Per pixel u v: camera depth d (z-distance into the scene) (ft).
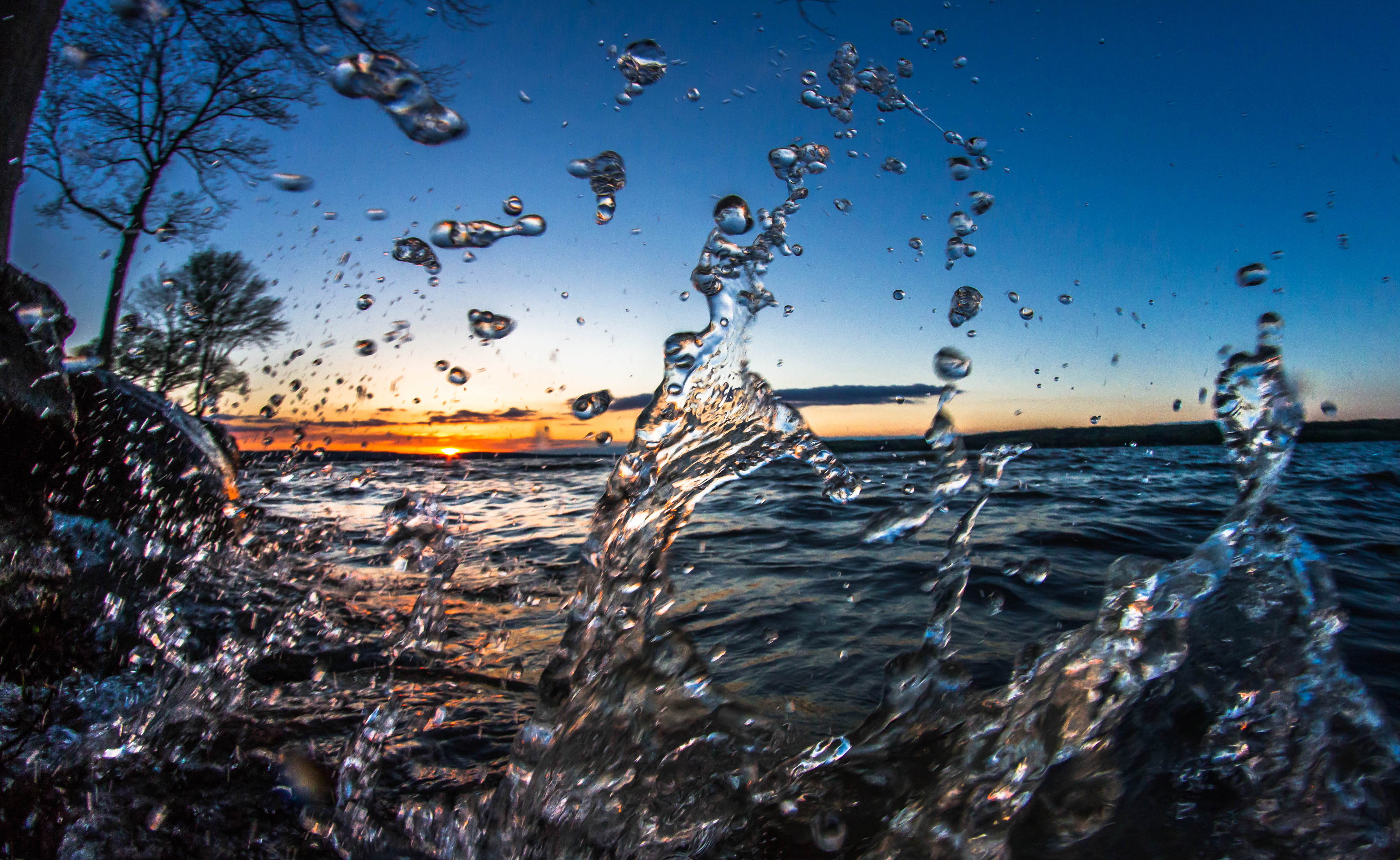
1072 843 3.12
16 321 6.31
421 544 10.12
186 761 4.09
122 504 8.42
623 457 5.30
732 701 4.68
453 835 3.43
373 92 4.13
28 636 5.47
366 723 4.57
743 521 12.59
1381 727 3.75
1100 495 14.26
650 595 5.10
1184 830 3.15
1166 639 4.09
